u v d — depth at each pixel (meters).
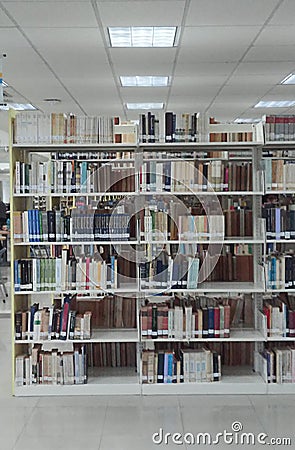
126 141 5.38
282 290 5.24
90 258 5.28
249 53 6.96
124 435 4.29
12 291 5.22
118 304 5.65
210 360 5.22
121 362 5.74
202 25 5.80
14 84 8.60
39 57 7.02
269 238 5.29
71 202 6.40
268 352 5.24
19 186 5.21
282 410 4.77
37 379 5.23
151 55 7.00
